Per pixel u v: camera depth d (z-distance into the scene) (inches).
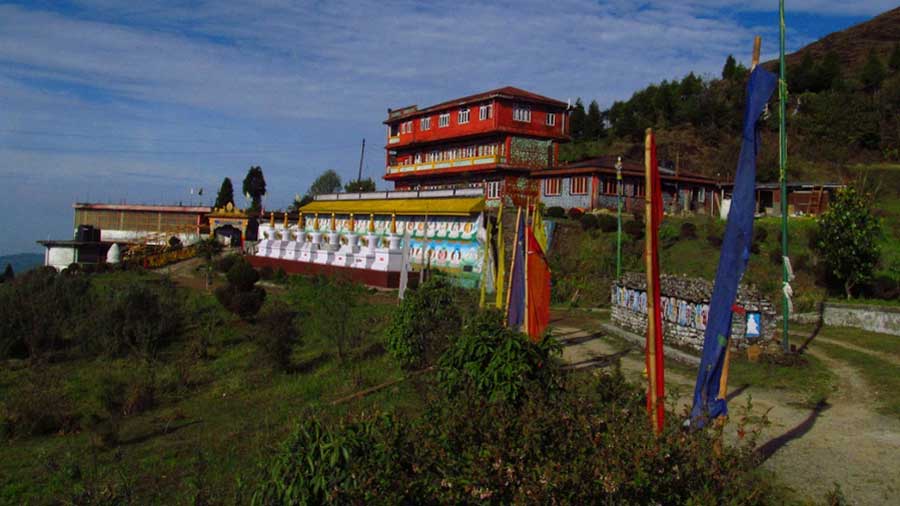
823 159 2495.1
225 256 2006.6
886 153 2522.1
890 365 649.6
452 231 1535.4
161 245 2202.3
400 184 2464.3
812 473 373.1
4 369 865.5
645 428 279.4
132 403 676.1
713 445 275.9
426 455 277.1
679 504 249.9
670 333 779.4
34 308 936.9
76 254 2059.5
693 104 3058.6
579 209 1727.4
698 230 1498.5
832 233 1031.0
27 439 596.4
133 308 950.4
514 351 372.5
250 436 542.0
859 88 3034.0
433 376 546.3
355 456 270.5
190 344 947.3
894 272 1104.2
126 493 391.2
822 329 900.6
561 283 1337.4
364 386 658.2
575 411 298.5
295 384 724.7
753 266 1226.0
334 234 1705.2
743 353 704.4
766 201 1779.0
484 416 294.5
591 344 824.9
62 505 414.6
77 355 928.9
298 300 1158.3
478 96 2076.8
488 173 2016.5
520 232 692.1
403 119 2386.8
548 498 242.1
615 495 243.3
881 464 386.9
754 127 364.5
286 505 265.7
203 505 379.6
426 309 666.2
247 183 2898.6
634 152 2770.7
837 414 498.9
